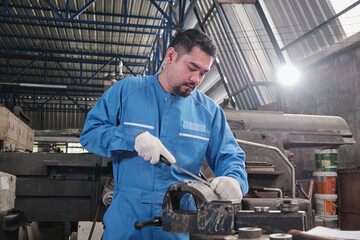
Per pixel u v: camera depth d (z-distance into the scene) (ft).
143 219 4.15
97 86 52.54
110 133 4.09
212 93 33.37
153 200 4.17
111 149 4.01
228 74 27.55
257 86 24.84
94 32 39.14
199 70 4.13
